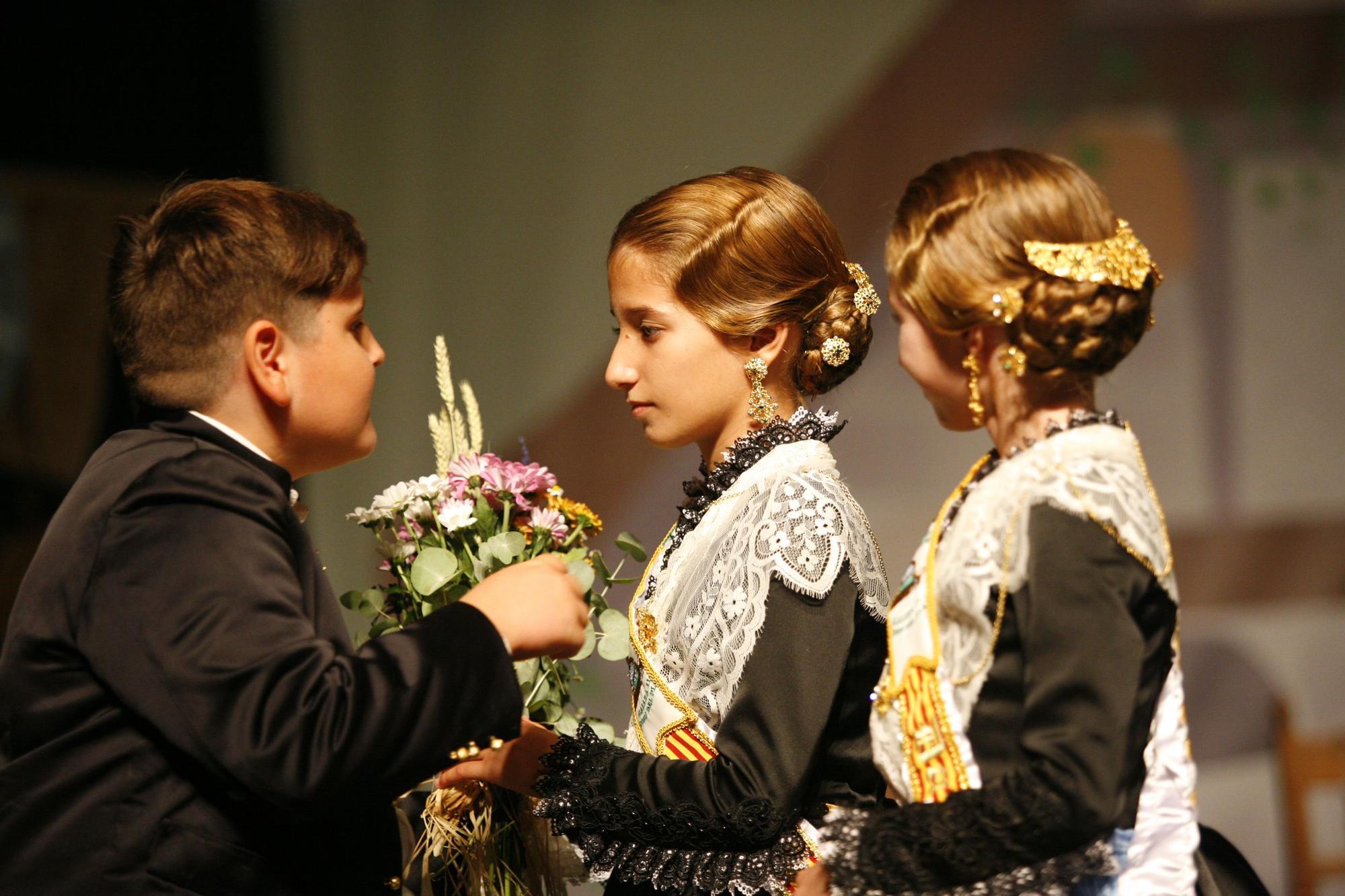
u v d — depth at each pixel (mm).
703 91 11641
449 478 4035
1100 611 2760
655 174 11734
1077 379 2992
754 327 3691
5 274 11508
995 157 3100
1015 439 3084
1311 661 11484
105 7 11430
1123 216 11539
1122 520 2846
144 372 3311
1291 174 11438
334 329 3348
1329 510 11469
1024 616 2861
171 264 3232
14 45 11320
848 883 2945
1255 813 11453
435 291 11945
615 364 3801
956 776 2967
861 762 3574
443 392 4176
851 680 3553
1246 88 11430
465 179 11891
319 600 3256
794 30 11531
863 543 3617
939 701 3041
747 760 3338
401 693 2852
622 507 12078
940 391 3168
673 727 3676
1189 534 11578
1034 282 2908
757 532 3527
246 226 3246
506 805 3982
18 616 3143
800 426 3773
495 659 3010
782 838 3363
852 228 11578
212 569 2916
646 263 3703
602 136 11758
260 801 2928
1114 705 2701
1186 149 11508
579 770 3576
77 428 11680
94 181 11594
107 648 2926
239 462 3176
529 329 11961
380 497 4062
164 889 2998
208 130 11727
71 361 11648
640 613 3844
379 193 11914
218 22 11641
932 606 3127
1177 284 11570
